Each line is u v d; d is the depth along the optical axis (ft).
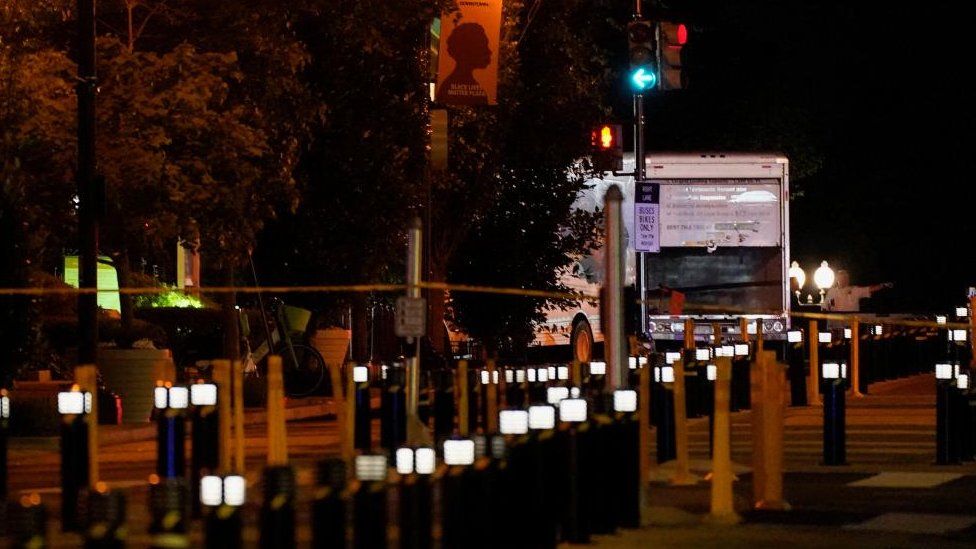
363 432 169.48
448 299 380.78
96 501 65.87
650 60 283.59
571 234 376.27
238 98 250.37
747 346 232.94
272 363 134.21
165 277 370.73
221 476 73.31
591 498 108.88
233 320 276.00
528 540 96.73
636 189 289.12
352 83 292.20
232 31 248.73
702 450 178.60
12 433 212.23
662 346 338.13
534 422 101.04
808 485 143.23
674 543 109.50
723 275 334.65
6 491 127.24
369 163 296.30
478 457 91.71
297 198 261.03
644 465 125.70
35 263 227.81
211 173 240.12
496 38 277.23
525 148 353.10
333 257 306.35
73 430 115.65
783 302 332.80
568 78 351.05
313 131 291.99
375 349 379.76
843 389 156.66
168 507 69.10
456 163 321.11
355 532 80.53
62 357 277.85
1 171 208.64
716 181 335.06
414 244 150.41
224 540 72.59
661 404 162.91
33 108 223.10
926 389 271.69
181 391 126.41
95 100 216.33
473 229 371.35
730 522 119.03
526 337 383.04
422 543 85.56
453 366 318.65
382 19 260.21
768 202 334.44
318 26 282.15
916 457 165.68
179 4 248.11
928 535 114.32
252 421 247.29
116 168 226.58
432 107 294.66
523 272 376.07
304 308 318.65
